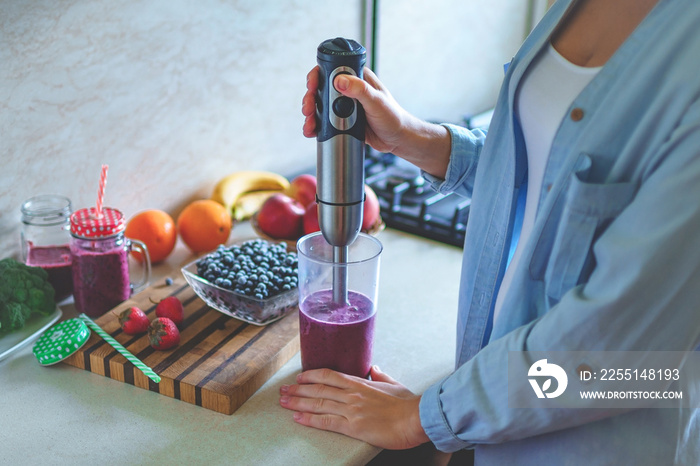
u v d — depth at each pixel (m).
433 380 1.08
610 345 0.71
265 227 1.48
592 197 0.73
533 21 1.65
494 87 1.77
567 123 0.78
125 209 1.44
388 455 1.11
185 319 1.17
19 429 0.93
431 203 1.67
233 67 1.56
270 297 1.13
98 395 1.01
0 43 1.13
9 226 1.25
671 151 0.67
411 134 1.02
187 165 1.54
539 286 0.82
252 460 0.88
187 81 1.47
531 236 0.79
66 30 1.22
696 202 0.64
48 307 1.17
